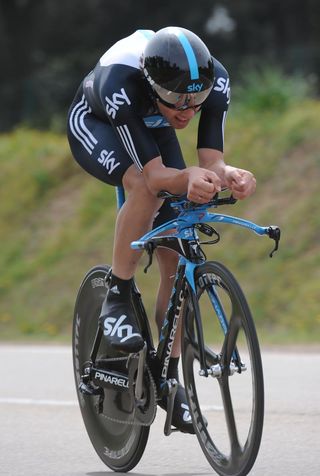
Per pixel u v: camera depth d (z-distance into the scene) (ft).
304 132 100.58
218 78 35.35
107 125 36.91
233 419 32.76
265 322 83.05
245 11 225.97
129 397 36.42
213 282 32.71
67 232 103.96
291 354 68.08
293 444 40.57
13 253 104.68
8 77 223.71
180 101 33.17
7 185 114.93
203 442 34.32
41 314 93.97
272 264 88.17
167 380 34.63
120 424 37.78
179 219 33.60
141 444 36.37
